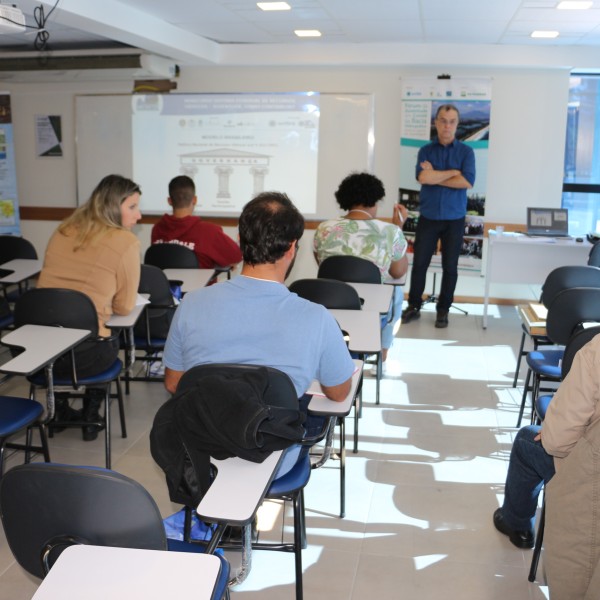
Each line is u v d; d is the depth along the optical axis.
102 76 7.00
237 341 1.82
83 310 2.98
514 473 2.57
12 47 7.14
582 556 1.85
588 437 1.86
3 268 4.45
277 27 5.82
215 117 7.16
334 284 3.23
